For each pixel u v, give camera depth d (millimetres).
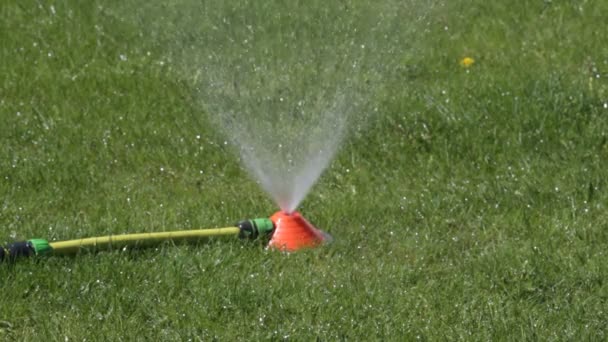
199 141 17859
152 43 22203
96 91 19984
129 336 12375
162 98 19641
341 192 16266
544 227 15047
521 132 17859
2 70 20938
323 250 14430
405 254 14438
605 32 22766
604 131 17828
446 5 23562
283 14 22906
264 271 13805
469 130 18000
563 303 13117
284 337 12320
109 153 17516
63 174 16562
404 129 18125
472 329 12531
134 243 14141
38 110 19109
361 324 12578
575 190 16047
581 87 19500
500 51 21969
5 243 14398
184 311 12789
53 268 13562
